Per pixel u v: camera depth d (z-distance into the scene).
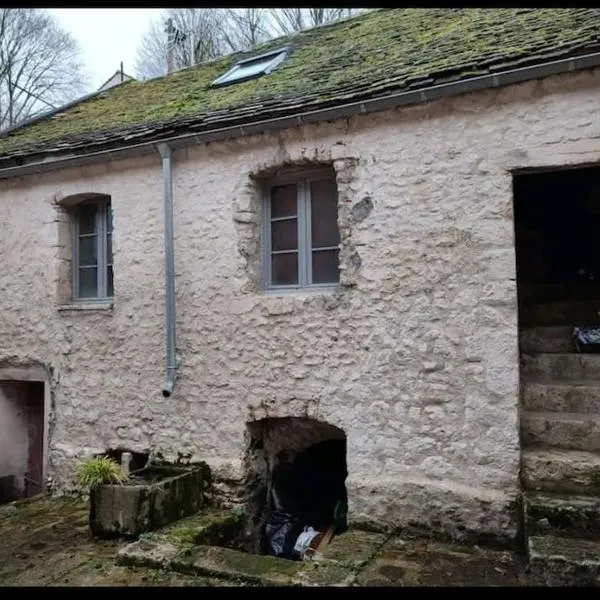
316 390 4.93
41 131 7.70
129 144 5.76
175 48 12.70
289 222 5.39
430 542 4.31
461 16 6.21
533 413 4.53
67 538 4.82
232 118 5.14
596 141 4.01
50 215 6.48
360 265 4.77
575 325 5.66
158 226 5.77
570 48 3.92
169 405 5.65
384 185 4.69
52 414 6.39
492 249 4.30
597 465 3.93
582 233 7.15
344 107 4.64
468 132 4.40
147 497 4.66
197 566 3.93
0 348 6.75
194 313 5.55
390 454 4.60
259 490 5.46
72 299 6.56
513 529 4.13
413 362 4.54
